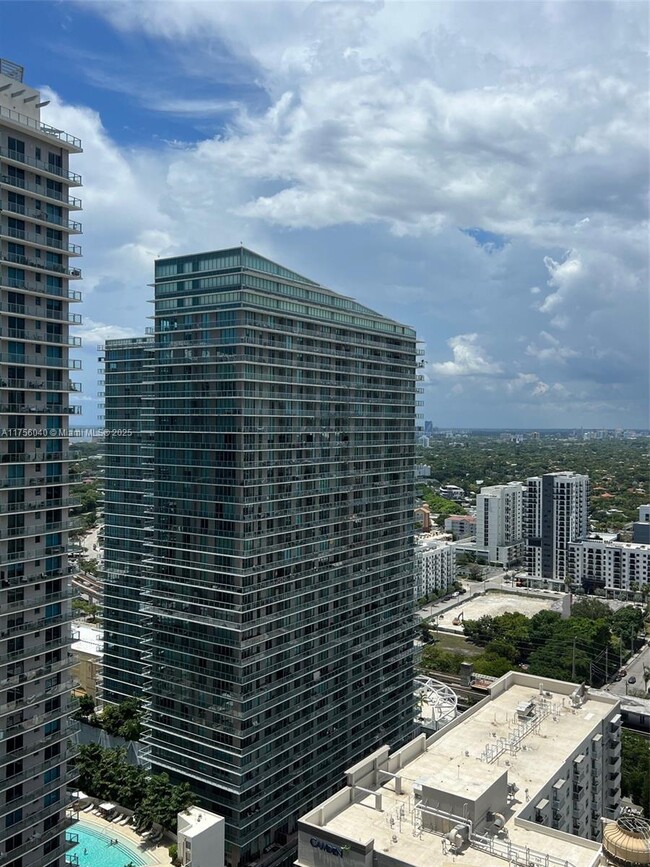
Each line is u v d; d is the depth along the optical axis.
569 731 113.44
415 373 195.00
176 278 145.38
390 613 182.12
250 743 133.25
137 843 131.25
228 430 134.88
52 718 110.88
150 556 146.50
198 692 136.50
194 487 139.00
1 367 105.75
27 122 106.81
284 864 134.88
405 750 103.44
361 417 170.88
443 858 80.31
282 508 143.75
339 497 162.88
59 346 113.31
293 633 145.75
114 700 199.88
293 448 146.88
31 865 107.31
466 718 118.81
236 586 132.38
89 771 146.62
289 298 147.25
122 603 198.12
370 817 89.06
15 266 105.62
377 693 174.38
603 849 82.19
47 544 112.19
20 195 106.44
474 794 86.00
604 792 120.38
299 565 148.38
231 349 135.25
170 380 143.00
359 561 168.38
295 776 144.00
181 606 140.12
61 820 112.88
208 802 134.62
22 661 107.38
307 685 148.88
